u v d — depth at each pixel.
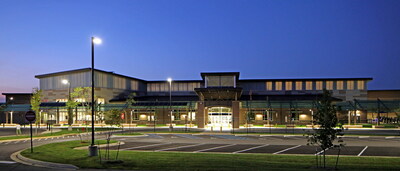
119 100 72.31
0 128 52.16
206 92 55.22
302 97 72.06
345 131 41.31
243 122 59.56
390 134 35.94
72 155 17.28
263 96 75.25
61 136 34.44
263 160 16.17
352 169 13.34
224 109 57.06
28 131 43.31
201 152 20.17
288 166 14.12
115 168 13.62
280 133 37.75
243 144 25.45
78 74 70.31
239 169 13.20
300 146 23.94
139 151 20.02
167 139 30.27
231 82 65.75
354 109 55.38
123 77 79.19
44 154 17.70
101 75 70.75
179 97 79.56
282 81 80.25
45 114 67.31
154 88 89.38
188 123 61.25
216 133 38.34
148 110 62.88
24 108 67.56
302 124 57.62
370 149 21.83
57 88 73.25
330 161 16.00
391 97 78.06
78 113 65.06
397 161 16.05
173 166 13.98
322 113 12.92
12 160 16.44
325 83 78.81
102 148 22.30
